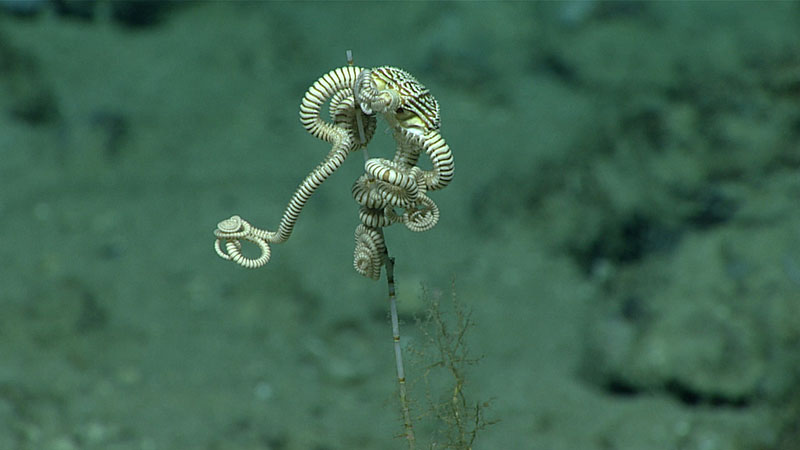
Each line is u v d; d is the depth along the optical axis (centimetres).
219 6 213
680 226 127
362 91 48
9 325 109
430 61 206
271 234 51
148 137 173
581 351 114
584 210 142
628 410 97
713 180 131
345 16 218
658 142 145
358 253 51
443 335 55
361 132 50
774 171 128
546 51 207
